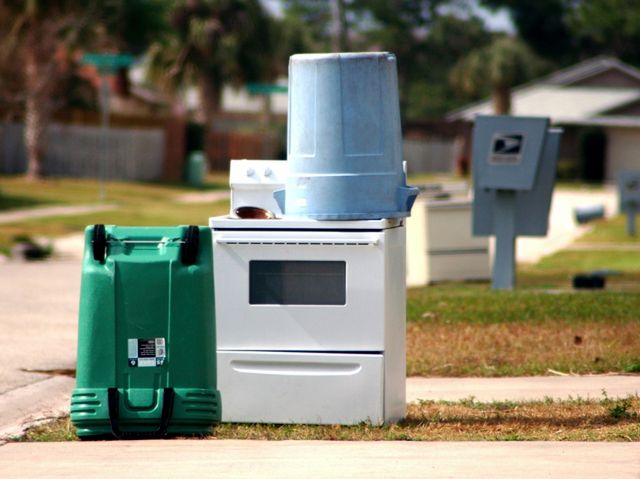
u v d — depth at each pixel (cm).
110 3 9681
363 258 1845
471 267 4266
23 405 2150
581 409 2009
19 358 2648
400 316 1955
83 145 11188
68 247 6097
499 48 16000
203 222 7725
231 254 1886
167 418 1720
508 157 3538
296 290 1875
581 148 14675
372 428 1844
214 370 1752
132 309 1709
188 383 1723
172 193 10531
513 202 3641
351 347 1861
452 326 2888
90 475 1497
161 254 1717
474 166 3581
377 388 1858
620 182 6888
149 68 13638
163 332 1716
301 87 1886
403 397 1977
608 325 2814
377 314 1850
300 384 1880
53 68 9856
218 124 17825
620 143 14800
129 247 1731
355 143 1867
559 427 1850
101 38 9881
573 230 7369
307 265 1866
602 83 15388
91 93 12112
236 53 13475
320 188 1872
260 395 1894
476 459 1558
